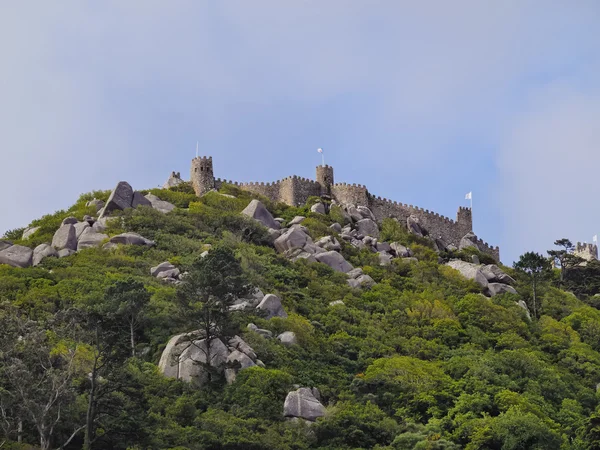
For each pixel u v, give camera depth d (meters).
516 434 86.31
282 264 129.75
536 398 98.75
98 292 105.75
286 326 105.12
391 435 87.00
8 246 129.88
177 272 117.88
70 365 76.25
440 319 119.38
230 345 94.81
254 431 83.12
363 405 92.44
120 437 76.88
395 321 117.81
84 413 77.69
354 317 116.31
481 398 93.38
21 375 73.19
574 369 114.81
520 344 116.50
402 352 109.31
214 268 96.44
